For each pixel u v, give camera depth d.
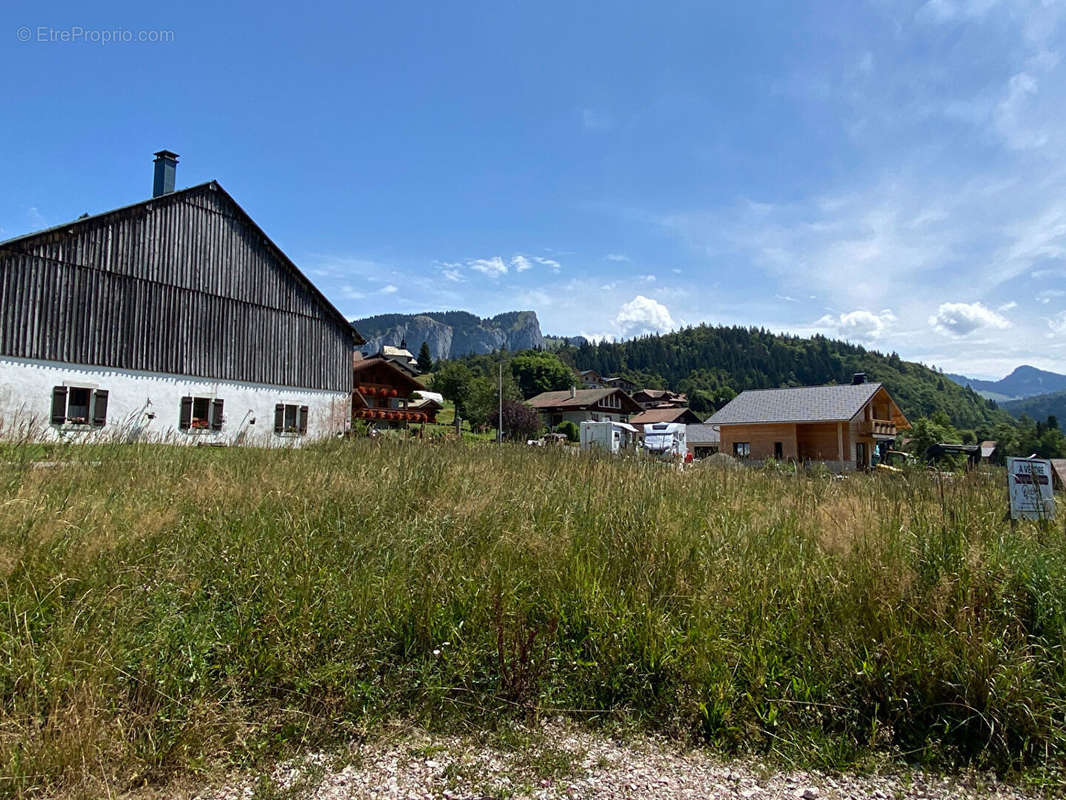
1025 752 3.08
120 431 10.10
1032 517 5.50
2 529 4.41
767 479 9.12
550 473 8.31
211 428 24.17
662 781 2.88
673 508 6.13
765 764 3.03
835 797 2.80
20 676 2.99
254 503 5.78
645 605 3.91
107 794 2.58
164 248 23.28
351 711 3.28
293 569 4.25
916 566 4.29
